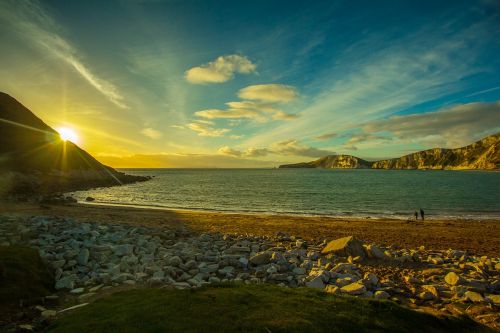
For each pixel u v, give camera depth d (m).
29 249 12.36
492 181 109.31
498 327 8.50
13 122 88.56
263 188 82.31
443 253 18.78
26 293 9.48
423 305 10.69
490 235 24.86
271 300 7.79
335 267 14.06
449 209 43.66
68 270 12.58
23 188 58.56
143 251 15.95
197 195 64.38
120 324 6.33
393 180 120.88
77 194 64.19
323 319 6.84
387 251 18.05
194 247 17.73
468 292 11.20
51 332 6.24
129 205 47.00
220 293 8.24
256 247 17.78
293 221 31.00
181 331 6.00
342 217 35.88
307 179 132.12
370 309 7.66
